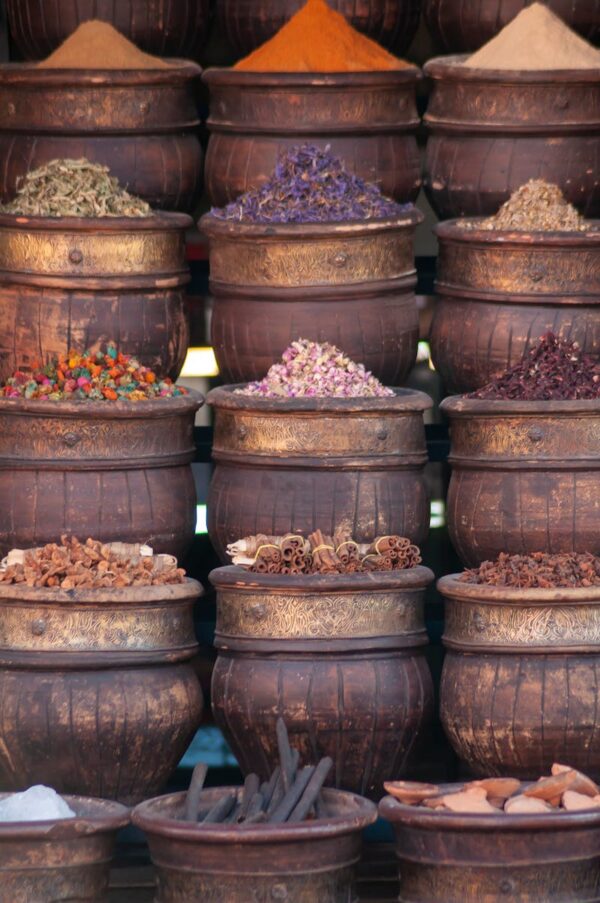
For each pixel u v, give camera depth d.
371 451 7.42
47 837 6.26
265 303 7.89
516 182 8.38
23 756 6.95
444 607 7.91
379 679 7.02
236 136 8.41
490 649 6.95
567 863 6.32
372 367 7.93
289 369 7.60
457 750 7.14
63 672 6.93
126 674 6.96
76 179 8.02
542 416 7.34
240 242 7.87
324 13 8.64
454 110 8.47
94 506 7.48
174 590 7.02
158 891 6.45
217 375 9.14
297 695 6.98
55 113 8.36
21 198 8.06
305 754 7.05
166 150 8.47
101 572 7.07
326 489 7.42
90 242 7.91
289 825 6.24
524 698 6.89
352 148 8.32
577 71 8.25
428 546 8.99
